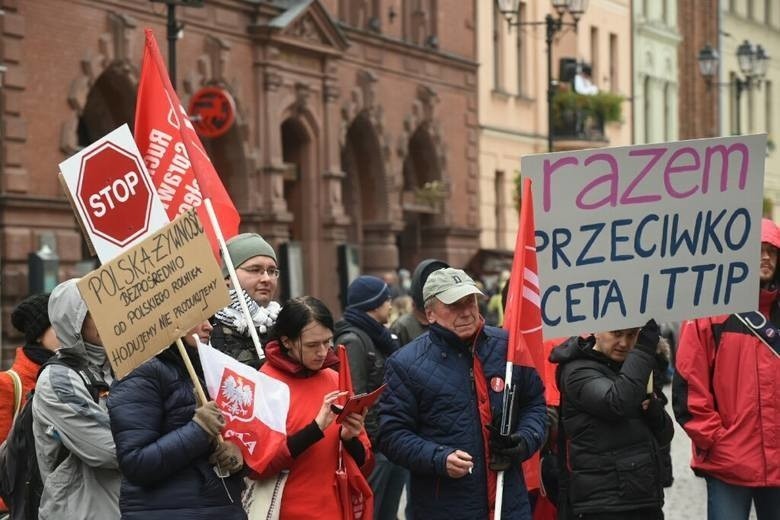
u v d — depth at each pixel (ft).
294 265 116.98
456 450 27.40
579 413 29.32
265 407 25.63
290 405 27.30
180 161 32.04
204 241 24.77
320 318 27.22
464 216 155.33
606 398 28.66
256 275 31.32
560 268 29.30
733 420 32.63
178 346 24.48
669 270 29.89
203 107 104.53
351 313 39.01
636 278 29.66
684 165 29.71
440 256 150.92
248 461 25.31
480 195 160.45
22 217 91.50
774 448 32.45
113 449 26.58
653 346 29.04
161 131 32.04
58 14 94.73
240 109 114.73
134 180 24.99
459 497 27.66
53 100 94.32
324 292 128.26
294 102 121.90
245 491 27.07
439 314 28.04
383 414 28.09
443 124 149.89
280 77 118.93
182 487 24.20
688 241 29.94
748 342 32.50
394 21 140.77
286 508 27.14
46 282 89.86
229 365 25.21
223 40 111.96
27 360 31.35
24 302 31.50
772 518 33.04
